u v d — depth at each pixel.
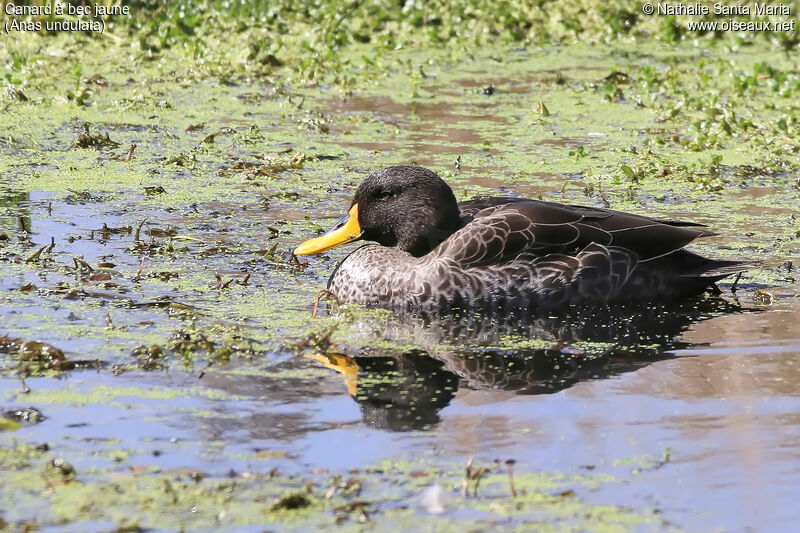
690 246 14.02
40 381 9.67
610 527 7.46
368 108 21.23
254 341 10.84
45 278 12.36
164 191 16.03
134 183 16.39
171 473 8.09
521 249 12.16
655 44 27.14
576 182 16.95
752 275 13.16
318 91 22.38
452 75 23.89
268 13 26.23
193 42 24.33
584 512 7.64
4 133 18.61
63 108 20.23
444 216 12.55
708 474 8.15
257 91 22.11
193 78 22.55
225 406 9.27
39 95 20.97
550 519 7.57
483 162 17.95
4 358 10.15
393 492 7.90
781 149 18.66
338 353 10.62
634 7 28.92
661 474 8.16
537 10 28.14
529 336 11.23
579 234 12.27
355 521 7.51
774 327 11.42
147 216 14.89
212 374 9.96
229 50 24.44
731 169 17.83
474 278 12.02
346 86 22.20
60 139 18.53
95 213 14.91
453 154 18.41
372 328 11.40
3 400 9.24
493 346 10.91
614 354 10.68
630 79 23.39
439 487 7.87
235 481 8.00
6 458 8.24
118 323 11.12
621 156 18.44
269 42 24.89
